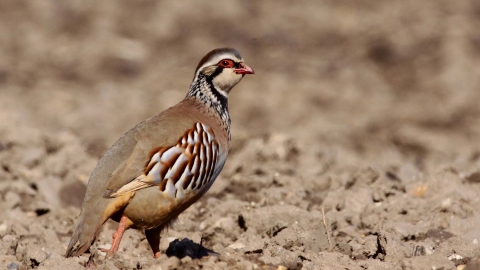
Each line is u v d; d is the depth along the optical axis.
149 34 27.22
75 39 26.55
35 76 23.61
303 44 26.48
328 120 20.09
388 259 8.32
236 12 29.09
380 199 10.37
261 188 11.59
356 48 25.78
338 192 10.64
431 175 11.04
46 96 21.36
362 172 11.50
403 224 9.16
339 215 9.73
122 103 20.89
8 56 24.89
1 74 23.36
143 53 25.56
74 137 13.91
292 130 19.08
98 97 21.55
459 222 9.33
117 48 25.69
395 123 20.33
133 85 22.94
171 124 8.23
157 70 24.14
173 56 25.30
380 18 27.89
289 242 8.77
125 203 7.91
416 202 10.03
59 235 9.70
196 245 8.27
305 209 10.22
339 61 24.75
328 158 13.99
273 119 20.12
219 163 8.69
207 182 8.49
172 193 8.07
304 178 11.63
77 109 20.25
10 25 27.11
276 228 9.11
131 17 28.59
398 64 24.31
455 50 23.91
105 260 7.78
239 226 9.73
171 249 8.20
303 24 28.20
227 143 8.94
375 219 9.53
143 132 8.15
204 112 8.91
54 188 11.32
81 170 12.71
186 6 29.19
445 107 21.22
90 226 7.80
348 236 9.19
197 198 8.47
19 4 28.84
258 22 28.41
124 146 8.09
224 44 26.34
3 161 12.34
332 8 29.56
